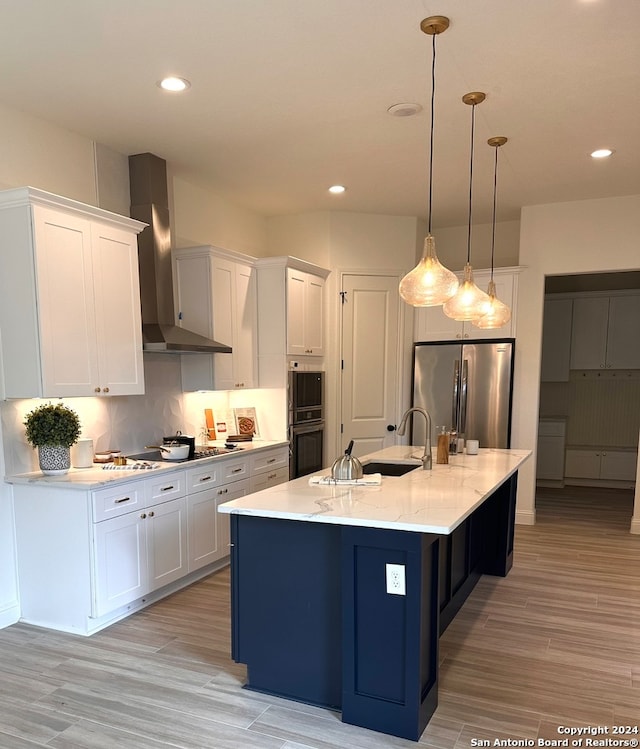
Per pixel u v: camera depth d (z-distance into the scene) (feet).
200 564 12.45
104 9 7.39
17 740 7.13
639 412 23.53
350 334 18.13
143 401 13.20
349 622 7.42
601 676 8.61
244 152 12.76
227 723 7.48
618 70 9.09
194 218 15.15
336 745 7.02
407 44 8.36
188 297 14.25
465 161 13.33
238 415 15.97
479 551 12.67
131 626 10.36
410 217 18.51
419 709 7.11
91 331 10.48
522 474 17.51
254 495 8.61
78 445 10.93
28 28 7.82
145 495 10.85
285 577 8.07
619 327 22.82
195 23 7.77
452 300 10.48
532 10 7.48
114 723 7.48
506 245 19.31
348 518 7.18
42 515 10.15
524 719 7.52
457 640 9.82
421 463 11.93
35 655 9.28
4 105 10.23
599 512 19.03
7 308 9.70
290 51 8.54
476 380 17.61
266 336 15.96
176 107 10.46
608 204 16.28
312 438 17.13
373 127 11.42
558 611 11.05
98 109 10.50
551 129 11.45
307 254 18.08
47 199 9.51
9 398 9.91
